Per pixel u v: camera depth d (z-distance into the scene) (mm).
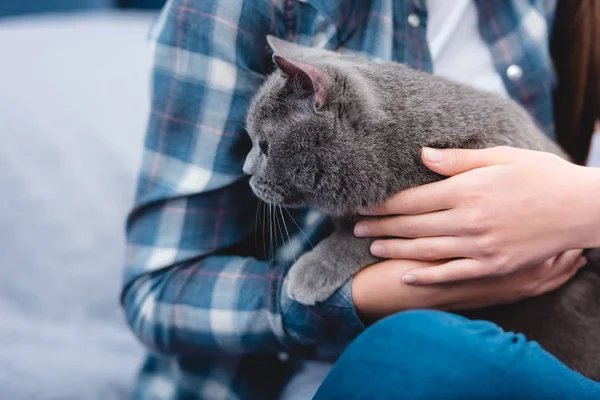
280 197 1104
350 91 1032
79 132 1988
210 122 1133
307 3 1170
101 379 1470
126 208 1906
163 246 1138
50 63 2137
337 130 1035
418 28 1245
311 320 1050
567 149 1401
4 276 1802
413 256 995
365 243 1064
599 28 1294
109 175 1938
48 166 1929
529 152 982
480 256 949
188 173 1130
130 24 2461
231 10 1111
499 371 753
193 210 1144
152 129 1149
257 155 1111
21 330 1651
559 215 932
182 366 1243
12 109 1999
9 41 2229
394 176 1034
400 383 758
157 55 1137
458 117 1053
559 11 1336
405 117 1042
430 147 1028
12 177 1900
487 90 1213
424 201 981
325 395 798
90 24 2412
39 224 1852
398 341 793
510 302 1062
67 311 1780
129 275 1149
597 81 1324
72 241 1845
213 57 1119
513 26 1295
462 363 760
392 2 1216
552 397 749
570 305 1103
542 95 1304
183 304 1108
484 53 1312
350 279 1045
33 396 1389
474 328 812
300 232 1193
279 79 1090
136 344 1651
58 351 1575
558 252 951
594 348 1092
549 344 1106
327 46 1189
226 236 1172
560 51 1355
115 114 2039
